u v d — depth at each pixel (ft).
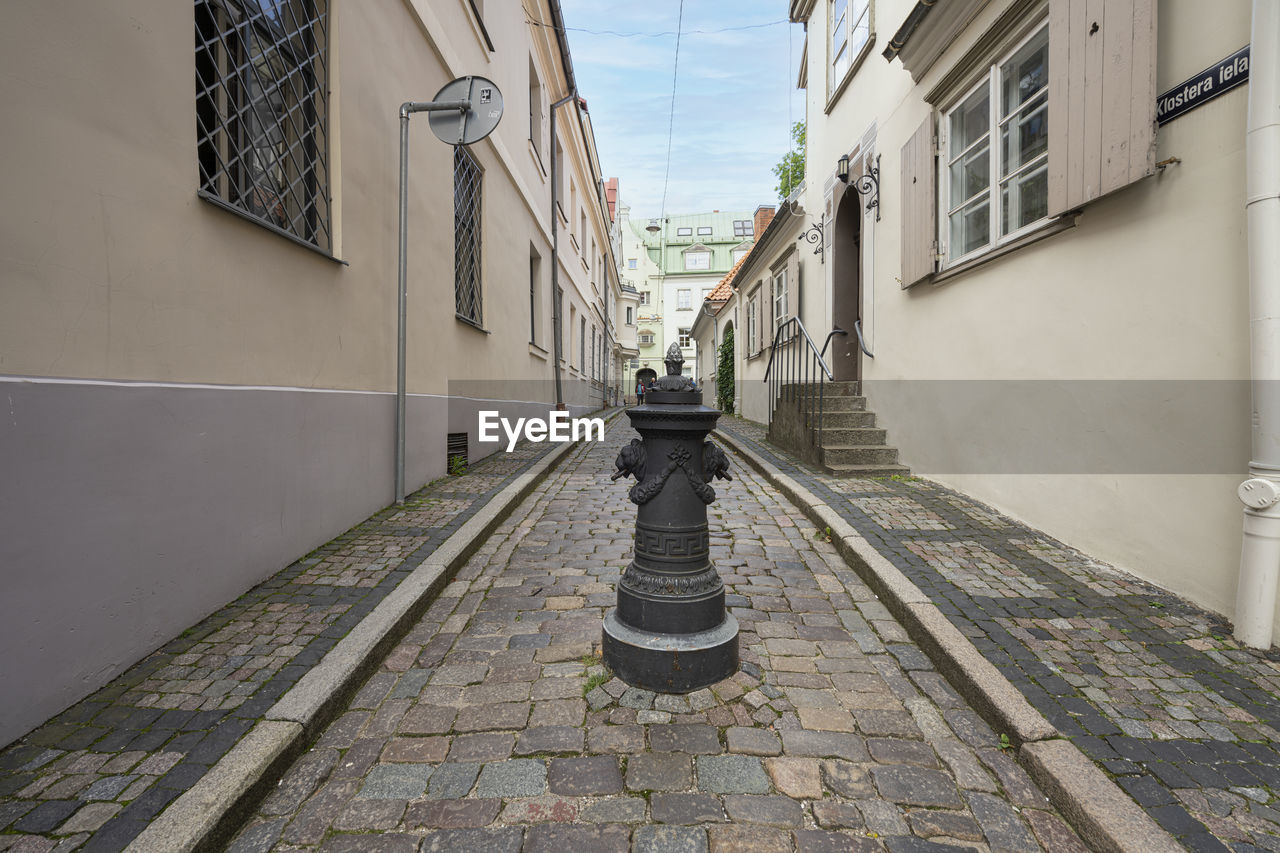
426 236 19.44
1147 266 11.25
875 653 9.75
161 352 8.80
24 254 6.75
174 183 8.99
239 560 10.63
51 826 5.65
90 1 7.55
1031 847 5.98
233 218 10.40
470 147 24.16
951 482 18.62
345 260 14.39
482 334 25.91
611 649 8.98
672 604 8.75
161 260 8.75
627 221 183.83
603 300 82.94
